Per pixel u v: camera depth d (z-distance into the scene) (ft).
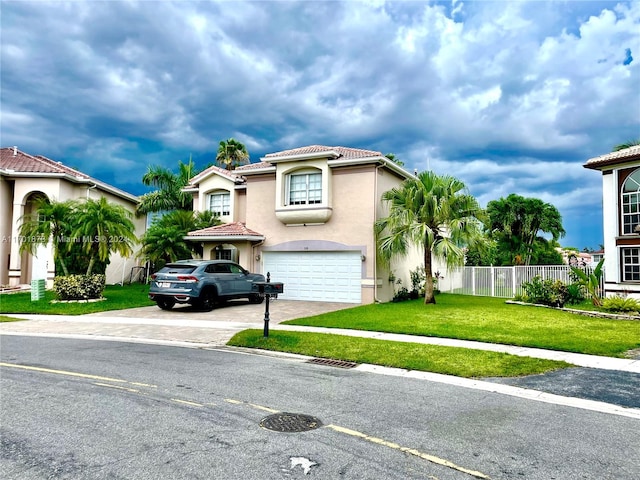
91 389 20.31
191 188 79.92
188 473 11.85
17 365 25.48
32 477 11.55
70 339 35.01
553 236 107.55
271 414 16.98
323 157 62.13
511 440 14.53
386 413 17.30
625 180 56.54
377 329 37.27
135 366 25.41
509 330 36.32
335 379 22.93
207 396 19.38
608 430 15.61
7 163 74.43
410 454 13.32
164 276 49.83
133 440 14.19
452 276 83.56
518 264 104.47
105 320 44.65
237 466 12.32
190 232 68.13
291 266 65.72
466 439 14.58
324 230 63.26
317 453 13.29
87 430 15.06
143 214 97.30
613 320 42.93
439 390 20.94
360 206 61.05
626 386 21.48
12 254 70.85
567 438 14.79
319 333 35.37
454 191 54.44
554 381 22.39
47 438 14.32
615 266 56.49
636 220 55.11
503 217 107.55
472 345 31.01
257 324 41.50
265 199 68.49
